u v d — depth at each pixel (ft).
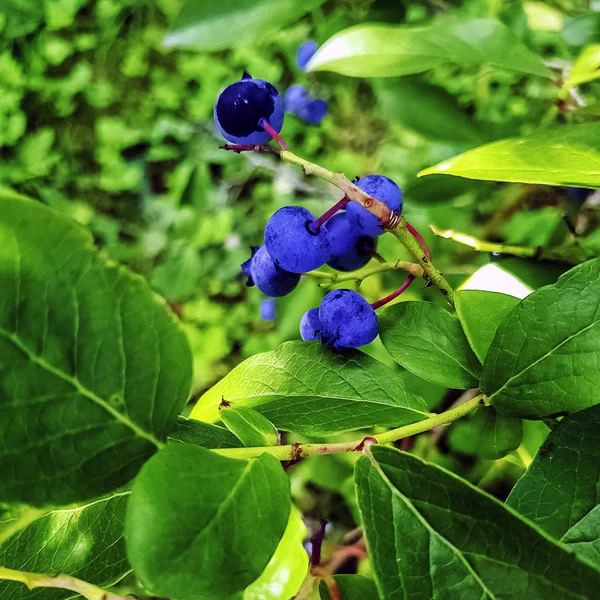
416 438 0.66
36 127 1.58
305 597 0.34
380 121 1.04
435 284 0.35
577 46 0.49
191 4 0.42
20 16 1.53
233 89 0.32
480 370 0.35
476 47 0.40
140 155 1.56
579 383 0.29
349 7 0.59
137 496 0.22
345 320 0.34
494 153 0.29
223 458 0.24
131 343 0.23
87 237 0.22
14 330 0.22
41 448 0.23
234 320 1.29
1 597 0.30
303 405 0.35
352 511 0.72
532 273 0.43
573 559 0.23
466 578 0.24
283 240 0.32
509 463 0.62
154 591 0.21
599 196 0.51
